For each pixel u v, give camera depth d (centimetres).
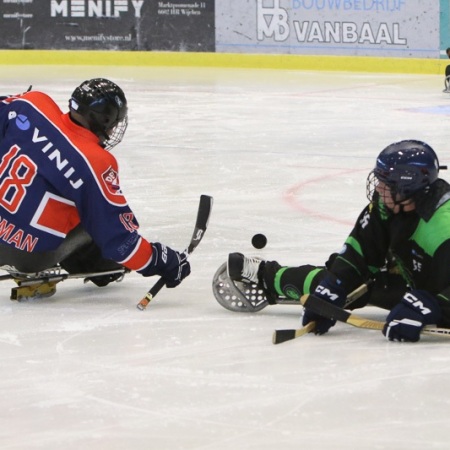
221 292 1253
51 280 1319
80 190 1228
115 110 1248
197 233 1331
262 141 3077
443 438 852
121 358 1073
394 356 1074
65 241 1288
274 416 905
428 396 953
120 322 1217
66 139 1236
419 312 1091
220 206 2016
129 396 958
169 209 1981
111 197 1229
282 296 1227
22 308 1284
